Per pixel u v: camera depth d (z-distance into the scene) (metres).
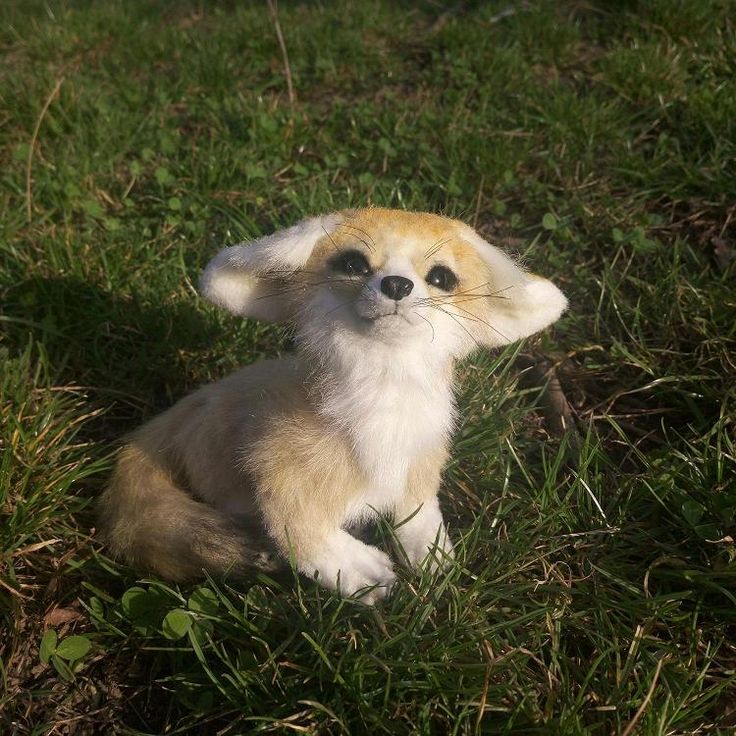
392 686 0.33
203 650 0.36
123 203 0.64
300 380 0.36
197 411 0.40
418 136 0.71
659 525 0.43
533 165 0.69
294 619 0.36
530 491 0.44
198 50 0.87
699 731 0.33
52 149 0.68
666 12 0.81
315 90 0.82
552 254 0.60
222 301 0.38
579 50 0.84
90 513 0.43
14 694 0.36
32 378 0.50
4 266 0.57
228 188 0.65
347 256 0.34
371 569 0.37
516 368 0.53
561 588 0.39
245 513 0.39
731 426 0.47
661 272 0.58
